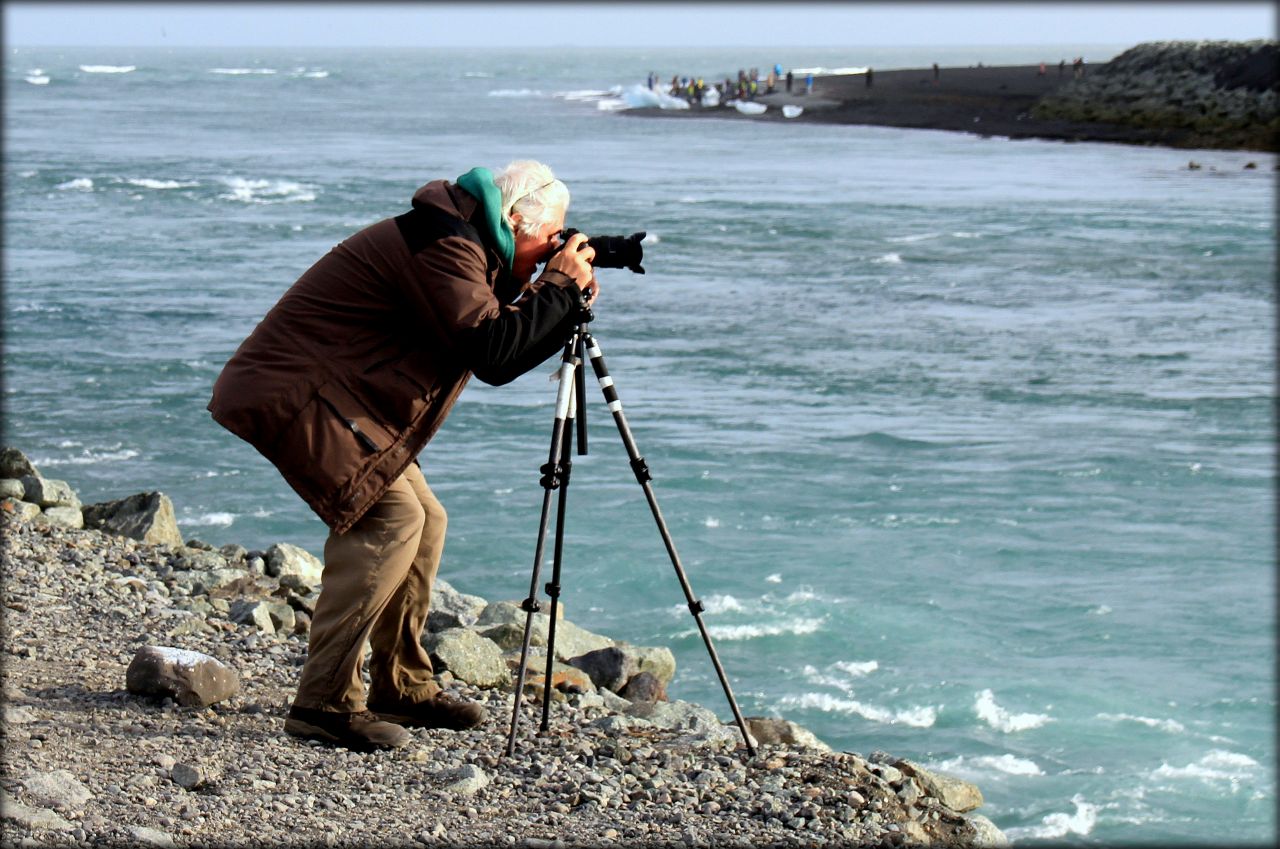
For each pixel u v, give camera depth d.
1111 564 26.92
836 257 70.00
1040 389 42.38
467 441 35.19
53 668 9.88
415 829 7.28
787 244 74.31
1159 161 123.00
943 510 30.11
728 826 7.96
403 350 7.71
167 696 9.16
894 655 22.36
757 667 21.91
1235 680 21.45
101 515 16.83
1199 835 16.91
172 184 102.81
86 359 44.22
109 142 147.50
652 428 36.91
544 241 8.06
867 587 25.31
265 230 80.12
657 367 45.03
